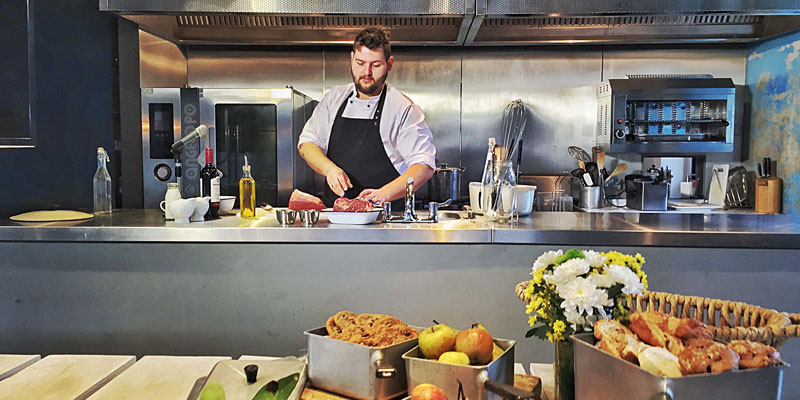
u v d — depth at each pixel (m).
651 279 2.16
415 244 2.18
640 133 4.13
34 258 2.25
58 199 3.32
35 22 3.20
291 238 2.18
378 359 1.23
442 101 4.50
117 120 3.83
